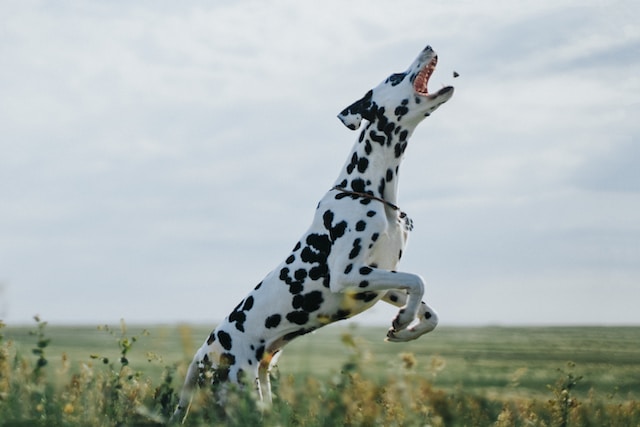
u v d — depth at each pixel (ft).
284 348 27.25
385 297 27.66
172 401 24.04
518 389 29.63
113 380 23.43
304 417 20.44
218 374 26.09
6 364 23.35
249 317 26.71
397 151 26.76
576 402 24.07
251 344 26.63
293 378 22.11
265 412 21.09
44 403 22.70
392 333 26.05
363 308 26.66
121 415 22.50
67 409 21.83
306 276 26.45
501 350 49.65
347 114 27.14
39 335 24.12
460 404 22.21
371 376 20.58
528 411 24.16
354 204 26.37
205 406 24.22
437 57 26.76
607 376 33.60
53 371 25.29
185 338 22.02
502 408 23.91
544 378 34.19
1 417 21.65
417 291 25.16
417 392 21.02
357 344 19.97
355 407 19.92
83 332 68.69
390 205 26.68
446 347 53.67
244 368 26.30
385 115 26.61
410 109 26.40
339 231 26.16
